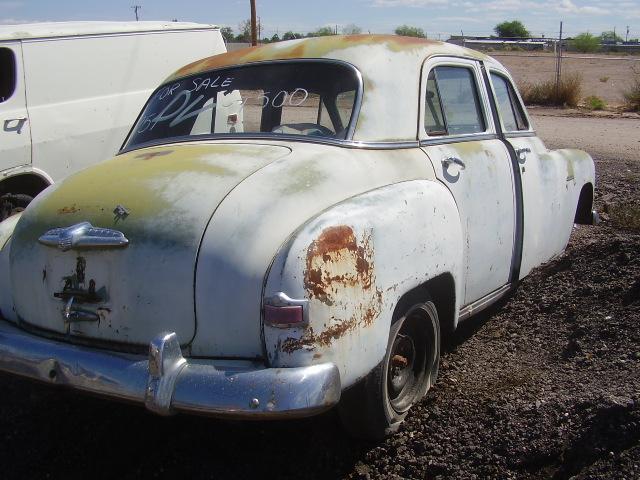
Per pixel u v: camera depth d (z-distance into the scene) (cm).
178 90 423
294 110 375
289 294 266
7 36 643
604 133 1452
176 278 283
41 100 673
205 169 315
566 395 341
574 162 550
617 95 2259
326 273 273
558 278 481
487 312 476
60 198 326
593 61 3428
